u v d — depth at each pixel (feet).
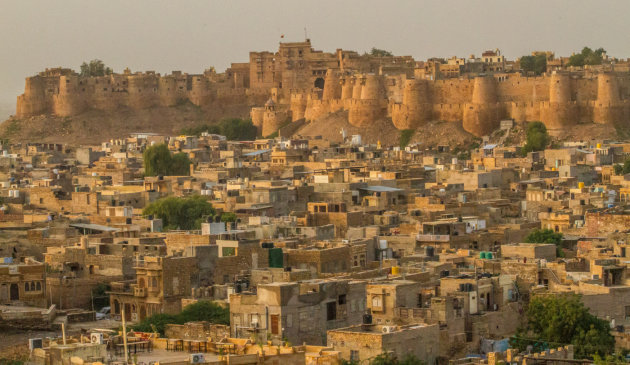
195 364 538.06
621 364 650.43
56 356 565.53
